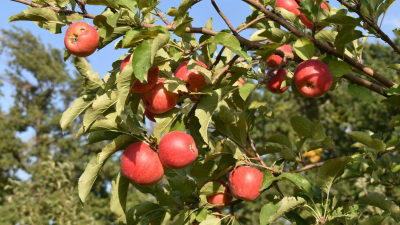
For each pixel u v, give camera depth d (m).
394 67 2.48
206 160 2.27
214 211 2.54
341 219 2.21
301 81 2.23
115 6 1.94
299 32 2.34
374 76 2.46
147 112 2.37
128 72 1.75
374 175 2.69
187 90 1.95
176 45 1.99
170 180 2.52
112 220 16.69
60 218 9.48
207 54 2.38
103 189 20.45
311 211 2.20
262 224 2.07
